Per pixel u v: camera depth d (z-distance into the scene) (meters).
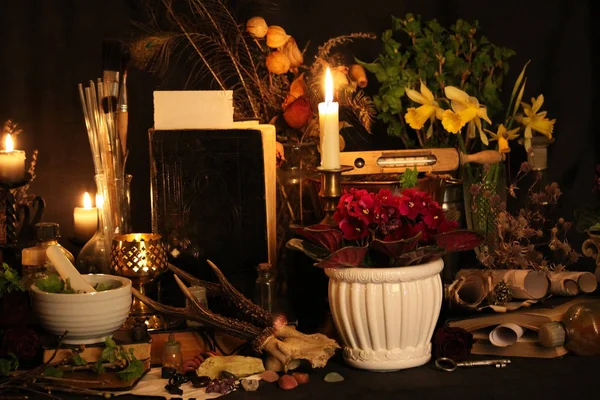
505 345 1.76
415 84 2.15
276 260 1.99
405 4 2.26
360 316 1.66
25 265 1.82
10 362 1.60
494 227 2.00
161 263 1.77
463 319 1.80
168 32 2.10
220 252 1.90
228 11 2.10
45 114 2.09
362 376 1.67
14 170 1.86
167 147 1.88
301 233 1.69
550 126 2.17
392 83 2.11
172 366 1.68
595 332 1.74
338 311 1.68
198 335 1.75
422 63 2.15
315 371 1.69
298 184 1.99
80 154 2.11
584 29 2.35
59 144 2.10
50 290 1.64
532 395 1.64
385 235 1.67
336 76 2.02
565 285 1.91
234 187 1.89
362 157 1.93
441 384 1.62
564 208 2.35
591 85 2.35
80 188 2.11
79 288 1.65
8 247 1.87
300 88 2.01
